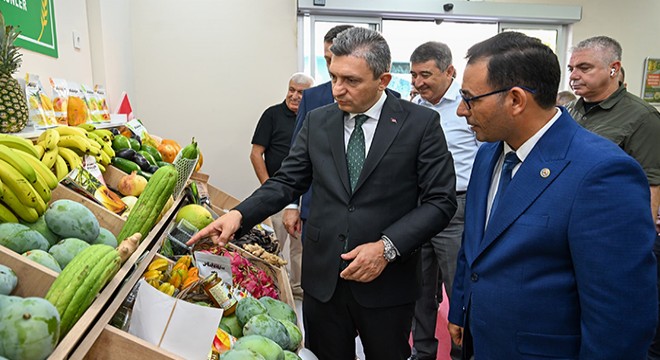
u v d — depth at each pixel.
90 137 1.76
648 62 5.12
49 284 0.81
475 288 1.17
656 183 2.11
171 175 1.32
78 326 0.75
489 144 1.35
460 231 2.56
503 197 1.12
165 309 1.00
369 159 1.48
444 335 3.08
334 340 1.62
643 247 0.94
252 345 1.12
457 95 2.67
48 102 1.74
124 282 0.99
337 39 1.41
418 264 1.61
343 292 1.56
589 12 4.96
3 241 0.90
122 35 3.55
